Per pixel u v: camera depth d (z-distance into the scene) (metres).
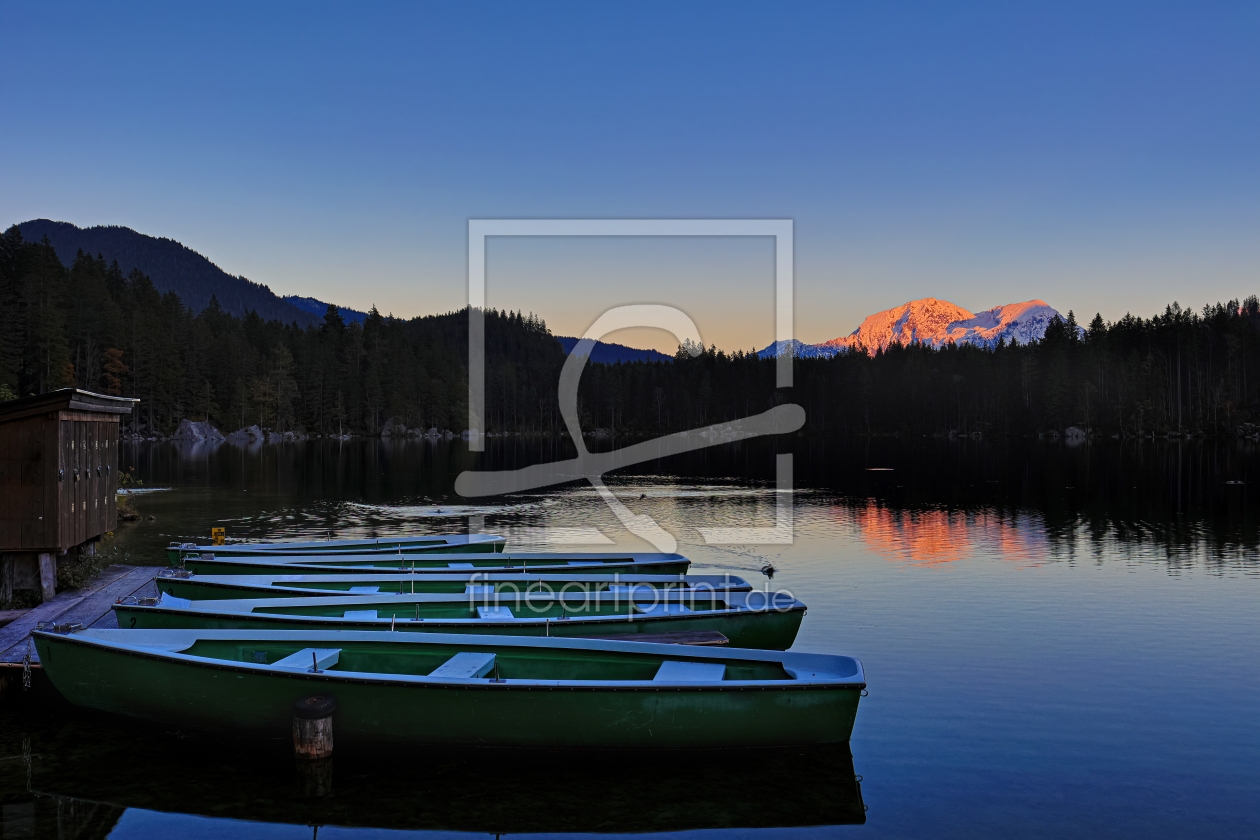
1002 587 18.14
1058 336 123.69
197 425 99.25
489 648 10.06
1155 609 15.96
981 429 119.62
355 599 12.55
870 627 14.65
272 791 8.34
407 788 8.42
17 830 7.53
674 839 7.62
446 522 30.11
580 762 8.95
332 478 49.38
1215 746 9.54
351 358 126.50
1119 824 7.82
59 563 14.96
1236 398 109.06
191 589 13.53
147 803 8.07
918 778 8.75
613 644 9.94
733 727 8.90
